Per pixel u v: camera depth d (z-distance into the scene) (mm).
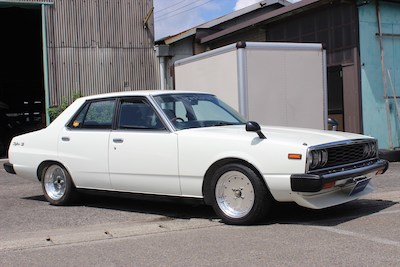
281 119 9789
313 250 4664
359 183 6039
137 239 5344
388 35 13086
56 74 16234
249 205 5680
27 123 24234
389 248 4668
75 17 16422
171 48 17688
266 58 9633
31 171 7586
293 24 14953
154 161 6254
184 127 6297
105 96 7031
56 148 7258
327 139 5711
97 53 16688
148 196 6488
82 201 7613
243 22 17016
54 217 6656
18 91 26141
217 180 5855
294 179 5336
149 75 17312
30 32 22641
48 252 4945
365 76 12766
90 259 4664
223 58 9906
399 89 13234
